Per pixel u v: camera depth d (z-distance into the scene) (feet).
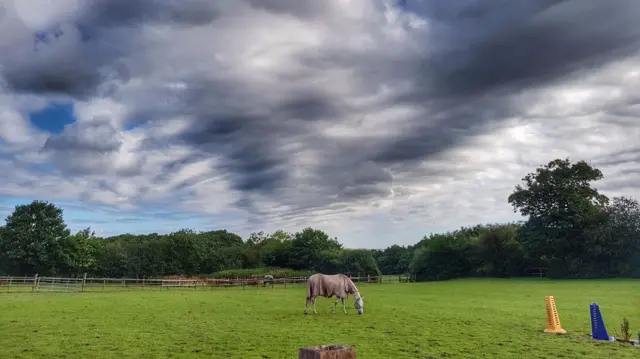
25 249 184.65
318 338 44.47
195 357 35.50
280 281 165.37
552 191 178.91
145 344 40.75
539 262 198.08
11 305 74.64
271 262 252.83
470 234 235.20
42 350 37.58
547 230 179.42
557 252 179.93
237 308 74.33
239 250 244.01
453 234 228.02
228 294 111.86
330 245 249.34
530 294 107.65
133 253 206.49
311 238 244.42
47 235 187.21
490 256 206.49
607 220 170.50
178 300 89.81
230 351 37.83
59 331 47.55
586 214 172.76
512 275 203.41
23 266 187.62
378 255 304.91
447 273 213.66
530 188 186.39
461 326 53.88
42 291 112.98
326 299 96.53
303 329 50.57
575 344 42.70
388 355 36.83
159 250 209.26
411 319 60.49
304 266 242.37
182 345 40.45
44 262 186.39
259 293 116.78
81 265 194.90
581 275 173.88
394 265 286.46
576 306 77.71
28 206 191.21
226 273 184.24
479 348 40.29
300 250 242.37
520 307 77.25
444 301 90.53
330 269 195.42
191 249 216.13
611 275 170.71
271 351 37.86
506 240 204.03
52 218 193.36
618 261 168.14
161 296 101.65
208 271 222.07
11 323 53.36
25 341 41.60
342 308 76.23
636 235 164.45
